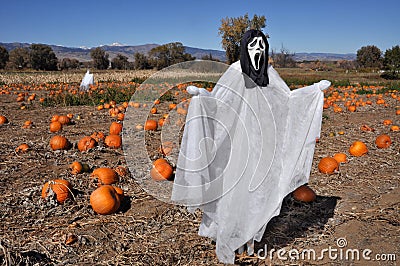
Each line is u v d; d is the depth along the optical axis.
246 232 3.95
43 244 4.36
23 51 90.88
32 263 3.93
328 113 15.26
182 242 4.52
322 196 5.97
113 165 7.25
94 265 4.02
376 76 51.44
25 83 33.34
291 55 86.94
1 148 8.30
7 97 20.72
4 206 5.22
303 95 4.34
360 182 6.57
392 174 6.97
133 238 4.60
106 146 8.59
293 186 4.34
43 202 5.27
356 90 27.11
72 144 8.60
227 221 3.87
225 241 3.90
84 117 13.36
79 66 91.69
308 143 4.43
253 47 3.78
